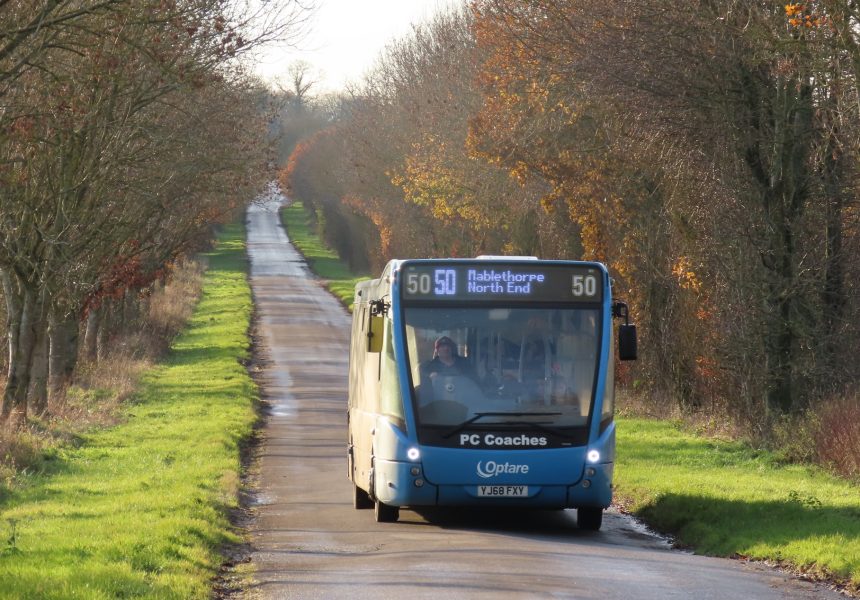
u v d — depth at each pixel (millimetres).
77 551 24562
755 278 56875
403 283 32062
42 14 40219
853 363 56562
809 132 55281
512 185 98812
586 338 31969
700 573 24547
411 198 123375
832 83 46781
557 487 31188
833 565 24672
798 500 33438
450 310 31875
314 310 175750
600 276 32344
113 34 43562
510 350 31688
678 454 49125
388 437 31484
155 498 34938
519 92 78125
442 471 30984
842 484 39750
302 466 50188
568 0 63281
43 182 57406
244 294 192375
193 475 42625
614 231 74438
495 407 31297
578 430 31391
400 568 24250
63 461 47000
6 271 60125
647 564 25594
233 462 47719
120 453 50531
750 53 53156
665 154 60969
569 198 75625
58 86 48969
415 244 164500
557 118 75125
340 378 99875
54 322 72312
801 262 55562
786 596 22062
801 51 45500
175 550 25297
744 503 33594
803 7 39906
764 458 47375
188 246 96500
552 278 32156
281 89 89812
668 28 56031
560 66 63000
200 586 21938
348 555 26984
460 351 31656
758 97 56406
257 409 75250
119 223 66438
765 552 27359
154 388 84125
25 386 59594
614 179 72438
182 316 153000
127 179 64562
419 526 33000
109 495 37562
